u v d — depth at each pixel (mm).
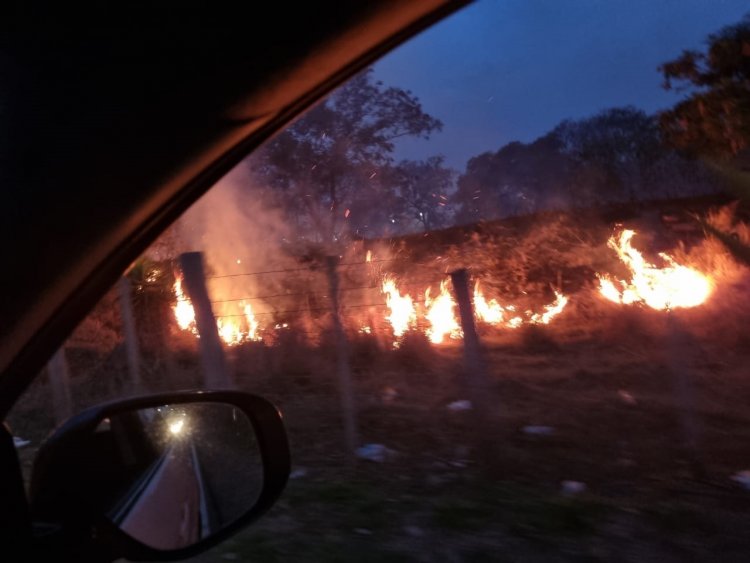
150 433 3053
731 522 5379
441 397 8250
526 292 13430
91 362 9930
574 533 5270
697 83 16609
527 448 6875
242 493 2949
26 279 2523
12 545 2057
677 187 20812
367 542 5262
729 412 7293
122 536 2396
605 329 10664
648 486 6109
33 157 2607
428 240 18641
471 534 5324
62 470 2260
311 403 8320
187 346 10414
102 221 2775
